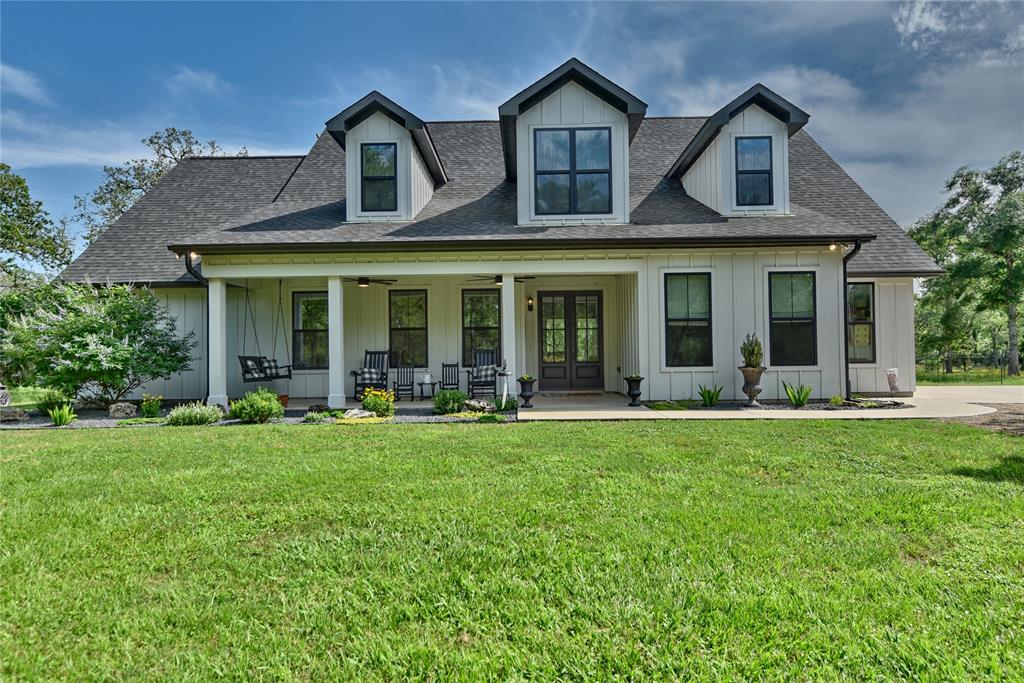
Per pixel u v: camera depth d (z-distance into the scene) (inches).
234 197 524.7
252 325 468.1
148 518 146.5
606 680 77.9
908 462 201.8
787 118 402.9
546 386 484.1
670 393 392.8
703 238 374.3
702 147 431.2
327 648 87.0
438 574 111.3
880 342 448.8
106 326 383.9
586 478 182.4
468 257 393.1
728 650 84.8
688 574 109.8
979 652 83.6
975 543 124.6
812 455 213.3
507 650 85.2
